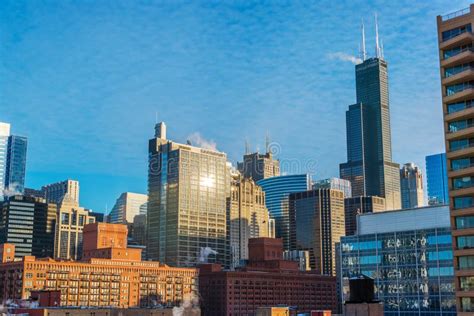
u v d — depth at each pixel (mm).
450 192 142250
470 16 146625
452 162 144375
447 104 146750
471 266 136750
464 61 145375
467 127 143375
